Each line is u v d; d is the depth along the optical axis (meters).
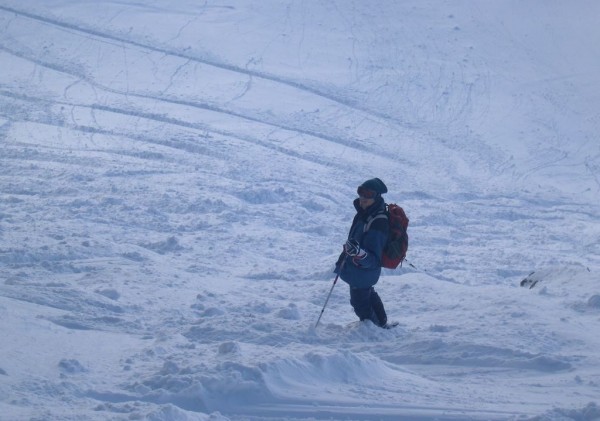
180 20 58.69
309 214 28.53
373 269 11.16
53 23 55.94
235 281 16.48
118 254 18.23
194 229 24.44
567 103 50.06
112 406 6.83
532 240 27.89
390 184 36.34
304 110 45.81
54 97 44.09
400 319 12.73
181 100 45.25
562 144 44.72
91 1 60.91
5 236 19.47
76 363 8.25
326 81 50.41
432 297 14.26
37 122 40.12
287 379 7.72
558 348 10.39
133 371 8.27
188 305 13.25
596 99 50.72
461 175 39.25
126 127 40.31
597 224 31.92
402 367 9.12
